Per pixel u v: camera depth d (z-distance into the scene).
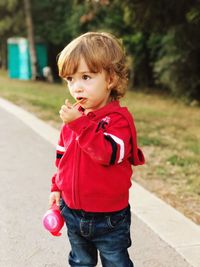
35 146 7.35
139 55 20.16
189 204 4.66
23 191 5.09
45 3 27.39
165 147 7.35
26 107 11.85
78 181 2.35
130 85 21.48
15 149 7.13
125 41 19.70
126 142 2.28
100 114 2.31
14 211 4.47
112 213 2.38
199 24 11.55
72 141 2.39
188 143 7.76
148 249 3.64
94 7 15.06
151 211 4.40
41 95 15.66
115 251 2.44
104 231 2.41
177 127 9.73
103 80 2.29
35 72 26.31
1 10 28.42
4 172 5.83
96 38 2.31
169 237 3.85
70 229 2.50
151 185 5.24
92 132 2.19
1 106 12.00
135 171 5.79
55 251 3.65
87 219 2.39
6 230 4.03
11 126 9.07
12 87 19.20
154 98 17.52
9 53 27.06
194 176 5.61
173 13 11.48
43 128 8.88
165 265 3.40
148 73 20.97
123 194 2.40
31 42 26.36
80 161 2.34
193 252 3.60
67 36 27.89
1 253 3.61
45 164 6.26
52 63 30.20
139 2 11.14
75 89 2.29
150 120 10.67
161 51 17.56
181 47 14.11
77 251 2.57
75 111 2.21
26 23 27.91
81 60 2.24
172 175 5.66
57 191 2.61
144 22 11.90
